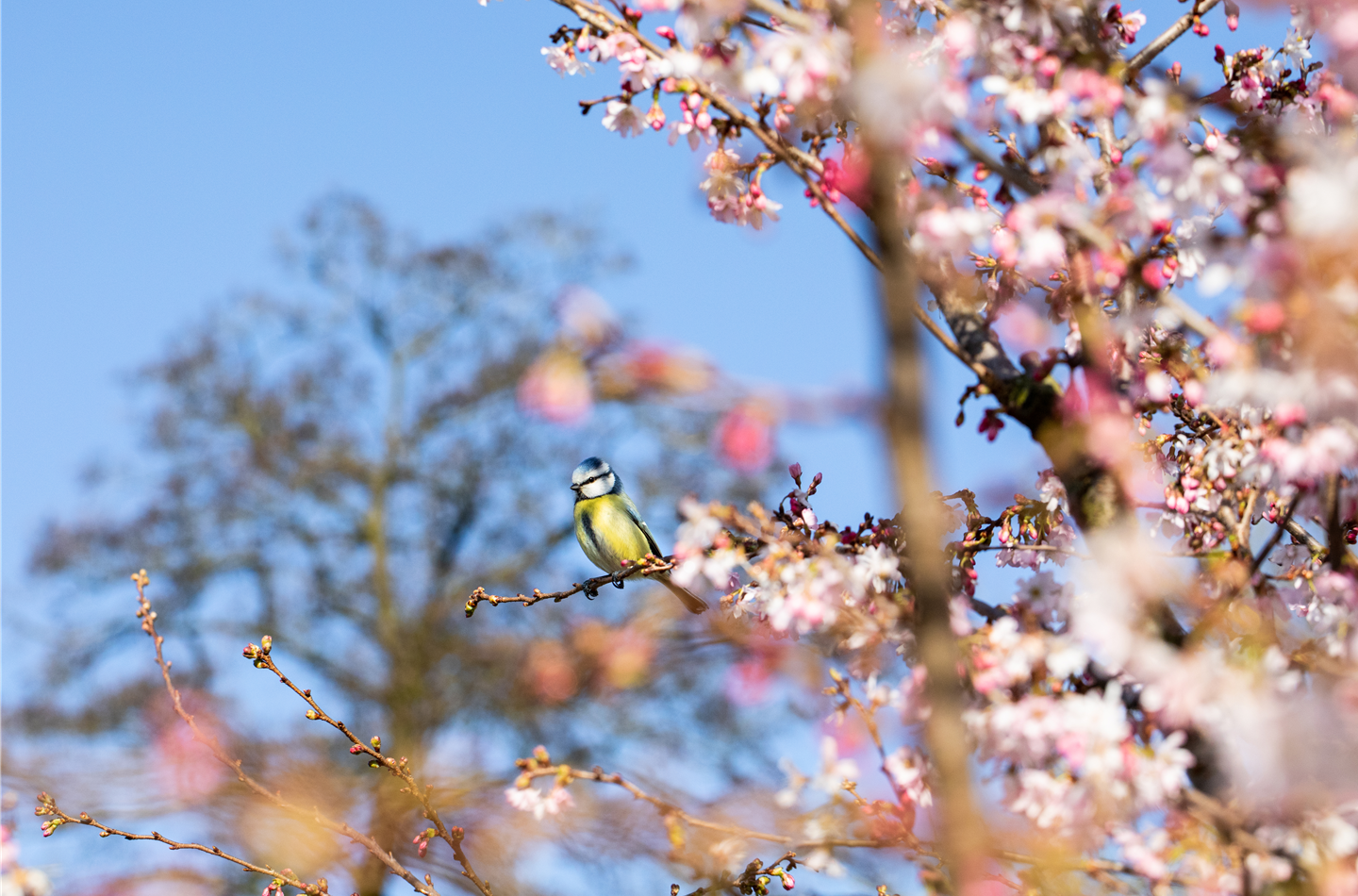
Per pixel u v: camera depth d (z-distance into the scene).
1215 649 3.81
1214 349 3.77
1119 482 4.04
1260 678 3.65
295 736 20.72
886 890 4.05
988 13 4.03
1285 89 4.86
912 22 4.43
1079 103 3.93
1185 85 4.02
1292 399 3.60
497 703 22.53
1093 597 3.79
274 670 5.37
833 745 4.07
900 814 3.89
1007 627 3.86
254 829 14.64
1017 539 5.09
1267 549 3.89
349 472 27.83
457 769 17.73
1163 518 5.01
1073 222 3.81
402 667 24.80
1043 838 3.66
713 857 4.27
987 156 4.04
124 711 23.20
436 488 27.78
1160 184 3.76
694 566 4.21
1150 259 4.10
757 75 4.02
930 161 4.50
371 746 5.42
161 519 27.38
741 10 4.07
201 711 20.89
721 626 4.61
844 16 3.77
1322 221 3.38
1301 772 3.58
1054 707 3.65
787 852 4.20
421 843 5.45
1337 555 4.12
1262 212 3.72
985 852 2.59
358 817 17.77
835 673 4.16
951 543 4.97
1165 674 3.60
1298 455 3.74
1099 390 4.04
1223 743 3.75
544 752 4.22
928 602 2.55
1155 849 3.61
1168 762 3.60
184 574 26.73
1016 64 4.03
